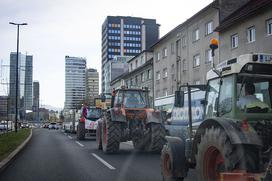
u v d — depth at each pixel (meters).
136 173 11.77
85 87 139.50
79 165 13.83
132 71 75.00
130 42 138.00
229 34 36.44
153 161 14.88
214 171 6.74
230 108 7.08
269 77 7.12
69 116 49.88
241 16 33.47
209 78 8.13
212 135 6.61
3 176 11.48
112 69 111.88
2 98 70.44
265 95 7.22
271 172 5.54
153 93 62.91
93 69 139.00
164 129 17.28
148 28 137.38
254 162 6.17
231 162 6.15
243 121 6.47
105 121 18.23
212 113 7.89
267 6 30.55
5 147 20.02
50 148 21.58
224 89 7.39
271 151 6.15
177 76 52.12
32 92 117.94
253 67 7.08
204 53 43.72
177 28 50.38
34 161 15.20
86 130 31.02
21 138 29.48
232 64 7.14
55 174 11.78
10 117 76.38
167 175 8.58
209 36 42.47
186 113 12.09
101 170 12.51
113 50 137.50
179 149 8.41
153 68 63.09
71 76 139.25
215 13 41.09
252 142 6.13
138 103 18.77
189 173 11.26
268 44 30.66
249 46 33.12
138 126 17.98
